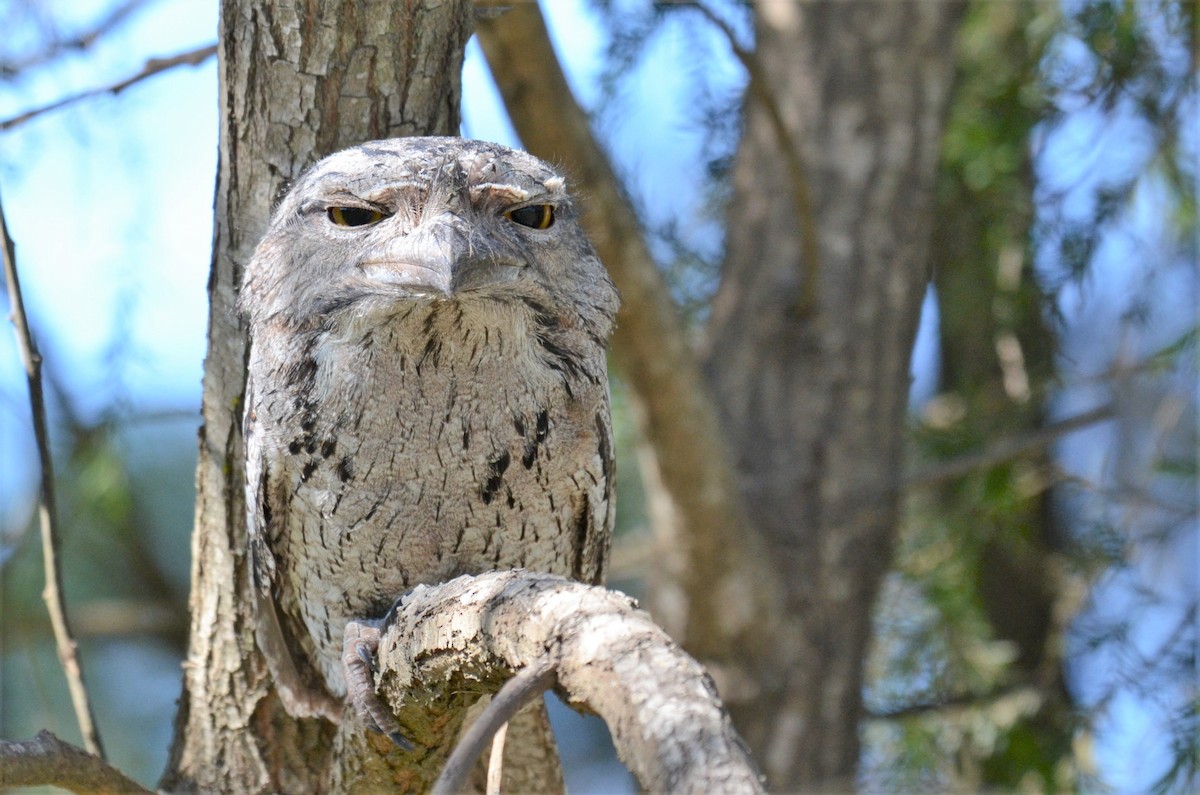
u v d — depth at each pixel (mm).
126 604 13758
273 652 7488
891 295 10812
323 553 7148
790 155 9406
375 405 6637
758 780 3875
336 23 6836
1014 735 10539
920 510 11742
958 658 10984
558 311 6840
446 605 5477
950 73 11203
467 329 6469
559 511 7250
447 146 6645
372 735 6281
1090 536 10875
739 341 10836
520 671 4805
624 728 4176
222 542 7566
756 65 8875
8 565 11406
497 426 6762
